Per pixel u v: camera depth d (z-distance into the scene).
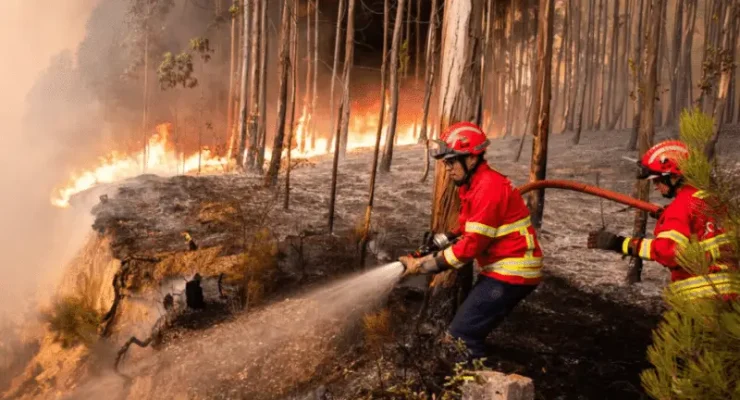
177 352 4.80
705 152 2.21
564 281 6.02
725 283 2.16
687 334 2.09
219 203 8.61
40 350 6.85
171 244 7.13
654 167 3.00
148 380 4.66
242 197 9.31
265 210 8.11
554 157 14.25
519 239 3.51
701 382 2.04
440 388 3.63
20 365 7.26
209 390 4.35
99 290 6.82
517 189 3.59
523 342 4.57
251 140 12.84
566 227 8.42
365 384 3.93
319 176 11.83
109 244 7.32
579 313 5.21
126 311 5.84
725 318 2.01
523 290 3.54
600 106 18.91
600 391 3.82
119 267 6.46
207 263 6.27
